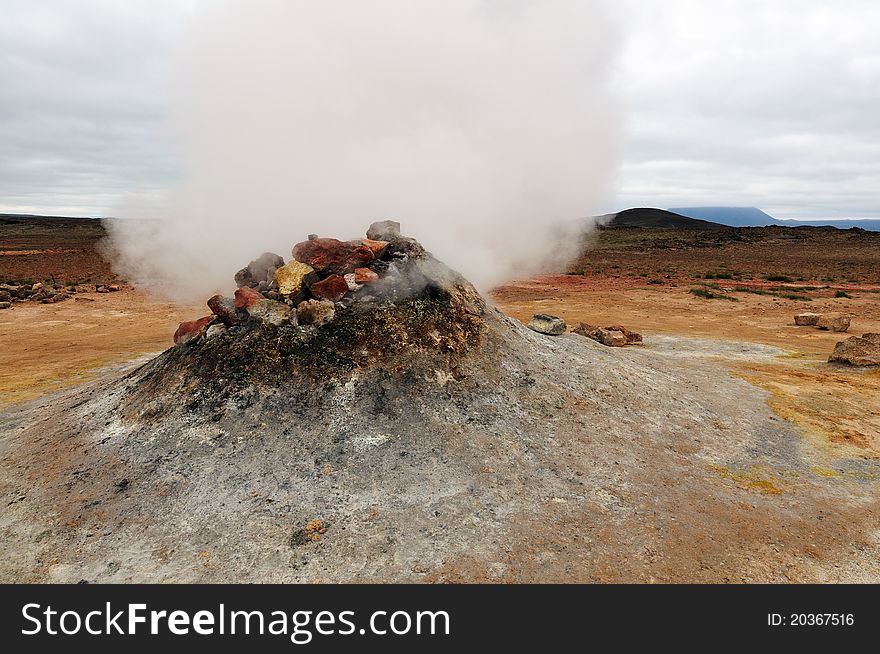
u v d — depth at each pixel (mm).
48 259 46438
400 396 8188
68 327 19797
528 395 8922
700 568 5645
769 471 7789
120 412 8594
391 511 6348
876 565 5773
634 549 5895
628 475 7398
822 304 25406
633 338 16703
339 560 5617
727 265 47000
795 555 5891
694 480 7395
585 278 36719
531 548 5840
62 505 6602
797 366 13938
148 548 5852
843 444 8797
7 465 7668
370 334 8766
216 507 6418
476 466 7238
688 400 10242
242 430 7617
